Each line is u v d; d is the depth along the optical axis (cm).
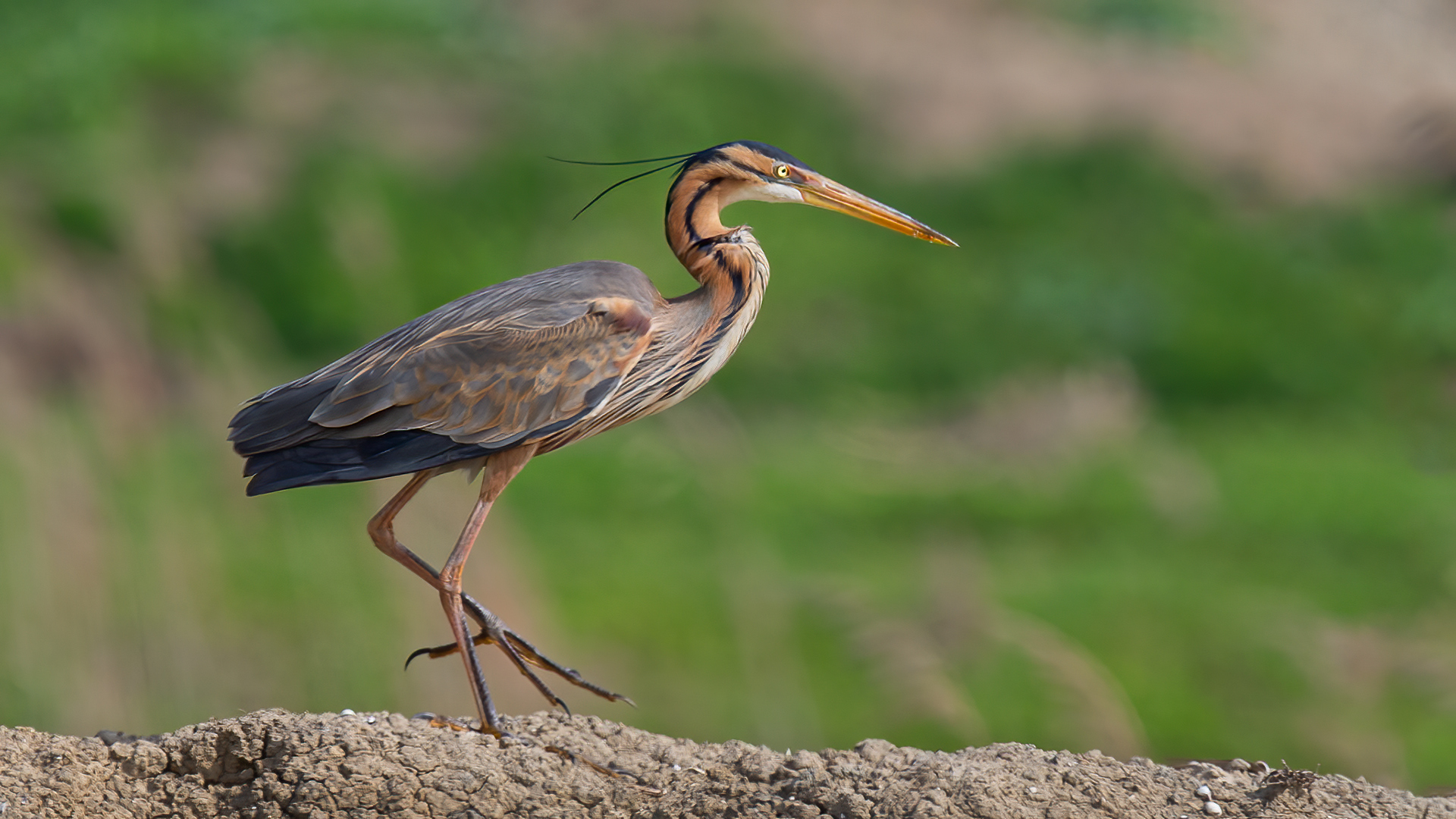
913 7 3609
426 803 590
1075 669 1043
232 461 1198
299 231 2234
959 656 1133
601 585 1391
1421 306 2473
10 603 980
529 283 691
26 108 2325
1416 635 1176
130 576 1036
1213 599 1398
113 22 2659
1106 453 1884
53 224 1950
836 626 1292
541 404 661
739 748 649
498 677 1066
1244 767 651
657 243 2536
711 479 1577
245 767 612
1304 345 2372
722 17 3362
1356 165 2978
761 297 727
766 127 2955
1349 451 1986
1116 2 3675
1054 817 569
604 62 3048
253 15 2923
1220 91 3331
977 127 3047
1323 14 3953
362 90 2767
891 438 1956
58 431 1164
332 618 1036
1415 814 594
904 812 566
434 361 654
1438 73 3666
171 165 2388
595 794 605
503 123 2769
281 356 2006
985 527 1645
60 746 624
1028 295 2436
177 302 1509
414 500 1118
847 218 2650
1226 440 2041
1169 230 2670
